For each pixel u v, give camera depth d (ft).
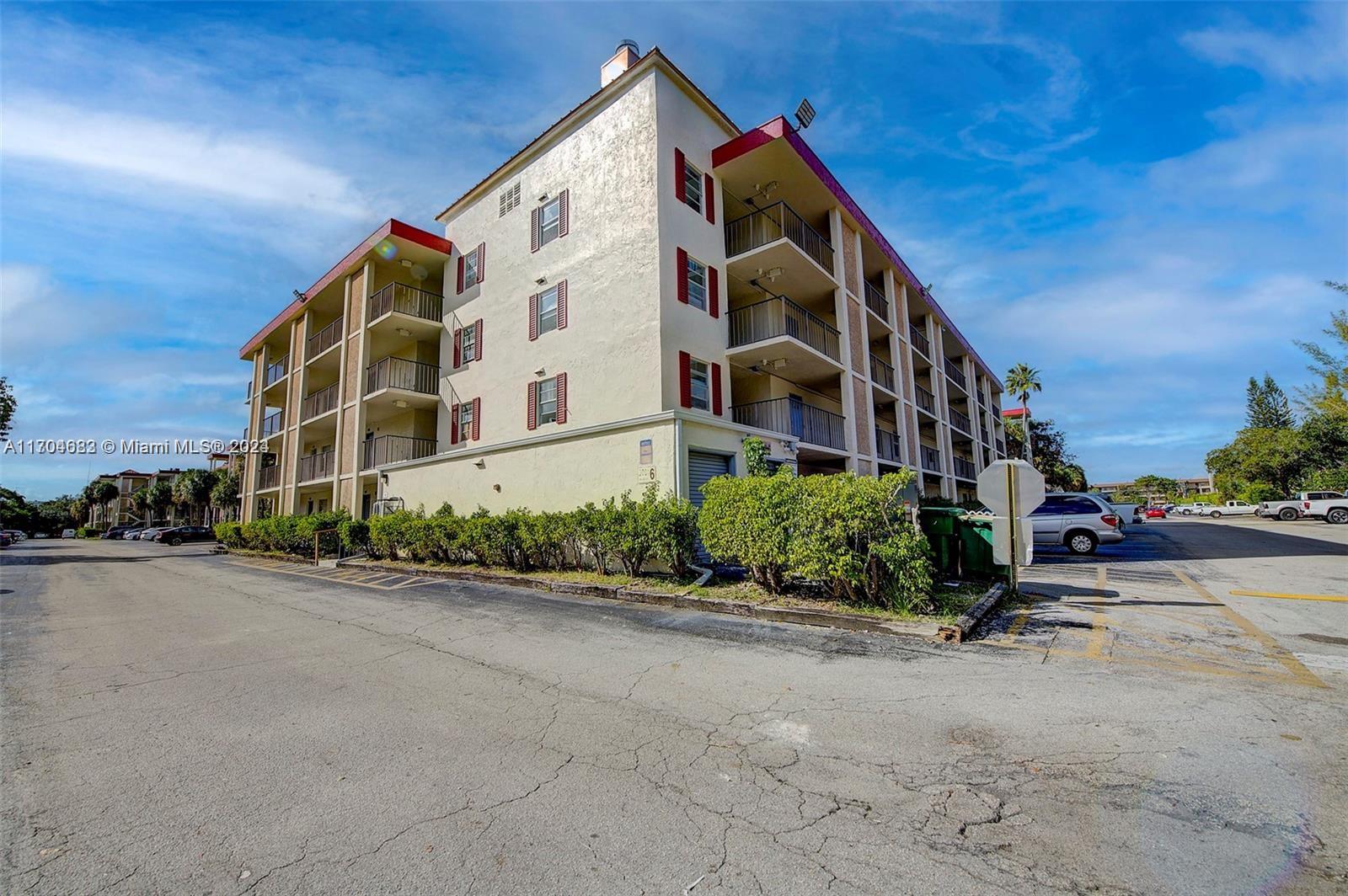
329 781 11.03
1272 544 54.80
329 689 16.89
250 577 50.85
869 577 24.58
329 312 90.84
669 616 26.12
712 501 29.60
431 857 8.56
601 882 7.93
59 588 44.37
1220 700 14.33
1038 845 8.54
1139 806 9.55
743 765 11.39
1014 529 27.17
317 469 80.07
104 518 249.55
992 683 15.89
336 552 62.95
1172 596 28.48
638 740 12.69
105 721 14.52
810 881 7.82
